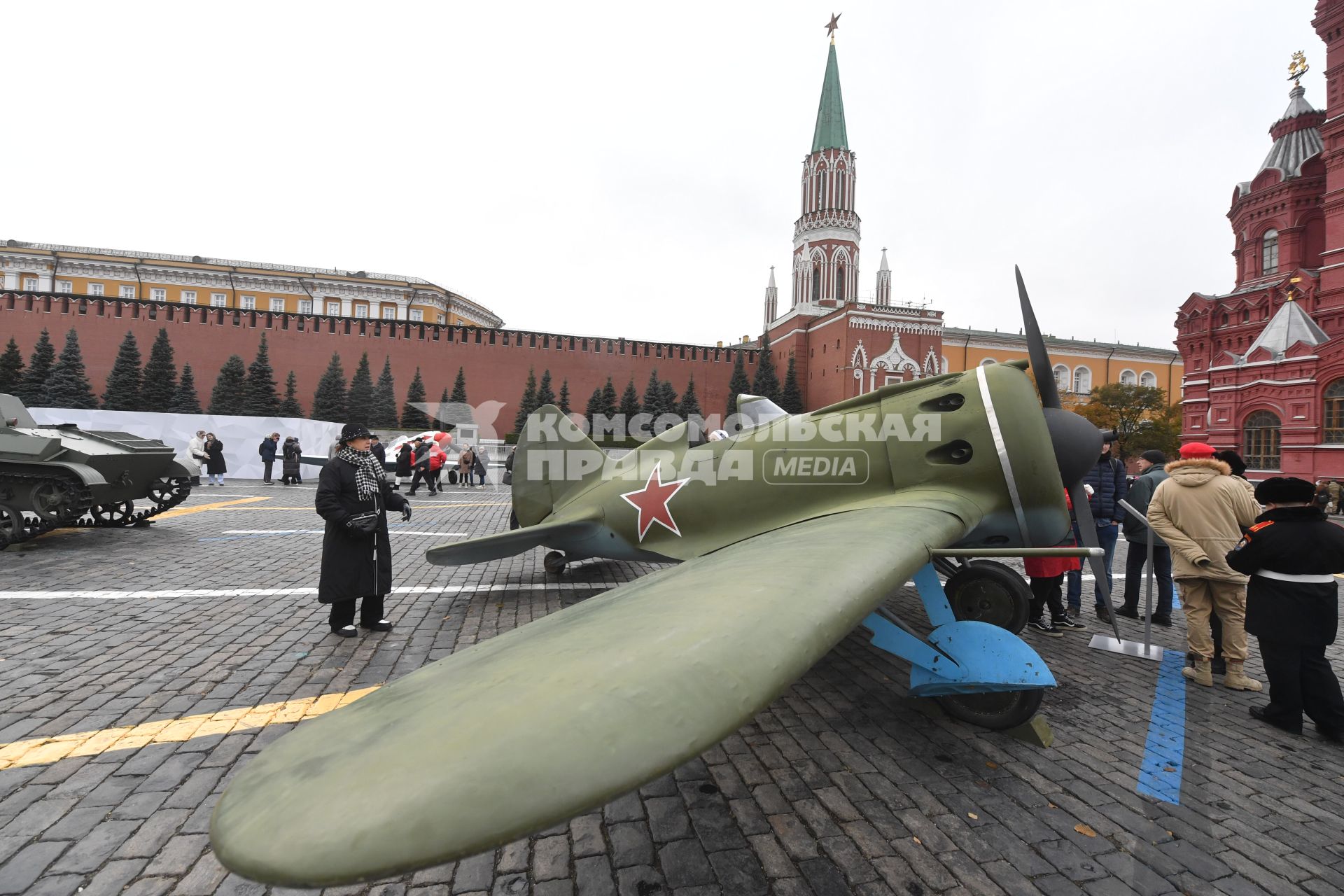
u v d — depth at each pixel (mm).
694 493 4492
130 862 1970
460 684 1198
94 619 4629
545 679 1133
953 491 3492
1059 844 2164
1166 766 2287
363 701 1177
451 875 2020
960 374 3721
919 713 3266
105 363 36281
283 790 865
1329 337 23109
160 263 53375
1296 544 3037
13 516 7191
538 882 1974
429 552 4973
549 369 42750
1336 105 23625
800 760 2770
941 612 3057
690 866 2051
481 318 65312
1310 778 2615
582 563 7516
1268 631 3107
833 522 3045
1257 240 30766
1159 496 3732
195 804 2307
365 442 4422
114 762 2588
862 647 4387
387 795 824
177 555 7164
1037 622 4938
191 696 3281
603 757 922
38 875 1896
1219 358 24422
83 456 7559
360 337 39812
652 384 42094
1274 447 22406
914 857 2092
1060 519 3479
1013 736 2986
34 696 3232
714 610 1443
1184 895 1918
